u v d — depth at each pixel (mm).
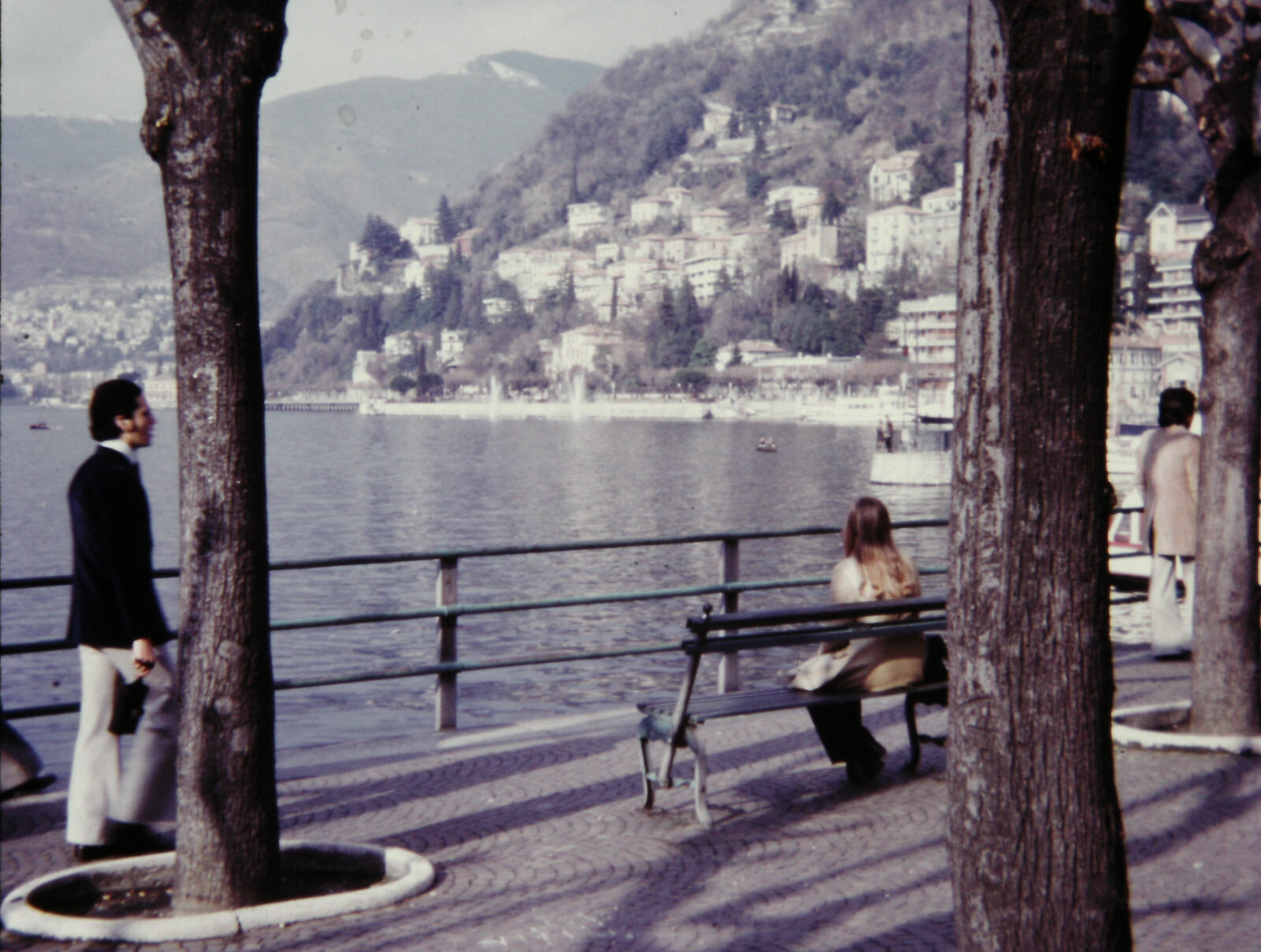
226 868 5109
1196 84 7930
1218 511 7965
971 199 3594
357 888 5539
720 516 83250
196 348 5055
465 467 133000
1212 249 7945
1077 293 3502
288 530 78312
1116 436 61531
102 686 5891
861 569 7297
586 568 53031
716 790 7156
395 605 43969
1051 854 3525
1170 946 4773
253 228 5098
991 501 3568
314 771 7625
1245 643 7953
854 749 7176
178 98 4953
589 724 8828
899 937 4859
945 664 7516
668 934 4922
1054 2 3422
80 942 4871
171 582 49812
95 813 5867
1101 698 3572
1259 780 7172
